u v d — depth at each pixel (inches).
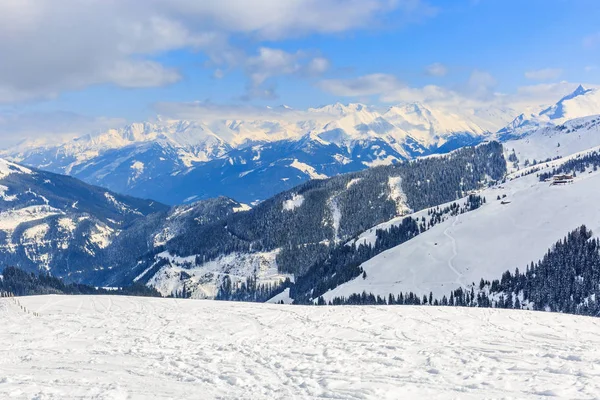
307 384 1114.7
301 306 2672.2
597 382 1015.6
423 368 1254.9
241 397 1028.5
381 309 2449.6
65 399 1008.9
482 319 2133.4
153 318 2336.4
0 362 1430.9
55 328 2111.2
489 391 999.6
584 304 5452.8
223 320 2252.7
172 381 1184.2
